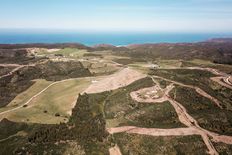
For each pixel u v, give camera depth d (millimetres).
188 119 124562
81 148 106250
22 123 126500
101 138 111312
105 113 134250
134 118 125750
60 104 145875
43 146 108688
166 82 161000
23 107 147000
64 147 107188
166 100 138250
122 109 134500
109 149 106562
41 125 123125
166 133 111750
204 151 102500
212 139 109500
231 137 112562
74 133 115188
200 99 146250
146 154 102125
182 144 105375
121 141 109625
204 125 120438
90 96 152625
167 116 125750
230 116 131625
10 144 113875
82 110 136125
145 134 111625
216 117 128750
